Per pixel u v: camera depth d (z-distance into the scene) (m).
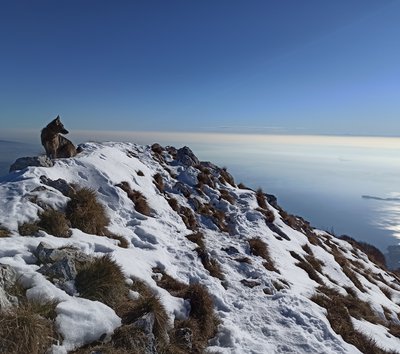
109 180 14.77
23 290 6.61
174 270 10.92
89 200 11.27
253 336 8.91
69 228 9.95
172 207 16.89
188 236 14.12
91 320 6.50
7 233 8.58
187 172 22.22
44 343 5.71
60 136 16.53
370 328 11.82
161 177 20.02
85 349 6.07
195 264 11.79
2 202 9.77
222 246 14.71
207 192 20.94
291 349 8.66
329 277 17.62
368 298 16.52
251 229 18.16
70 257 8.01
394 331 12.75
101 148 20.02
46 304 6.37
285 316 10.16
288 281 13.27
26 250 7.94
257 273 12.70
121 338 6.46
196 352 7.67
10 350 5.38
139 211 14.30
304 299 11.39
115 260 8.41
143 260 10.45
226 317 9.44
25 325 5.61
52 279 7.20
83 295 7.18
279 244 17.62
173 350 7.20
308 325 9.91
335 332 10.25
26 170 12.31
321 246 22.95
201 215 17.83
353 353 9.18
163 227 13.95
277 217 21.62
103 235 10.91
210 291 10.37
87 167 14.97
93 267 7.75
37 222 9.43
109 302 7.38
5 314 5.71
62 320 6.23
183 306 8.77
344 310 11.78
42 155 15.41
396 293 22.02
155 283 9.30
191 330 7.97
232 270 12.70
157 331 7.22
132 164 19.16
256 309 10.25
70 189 11.61
